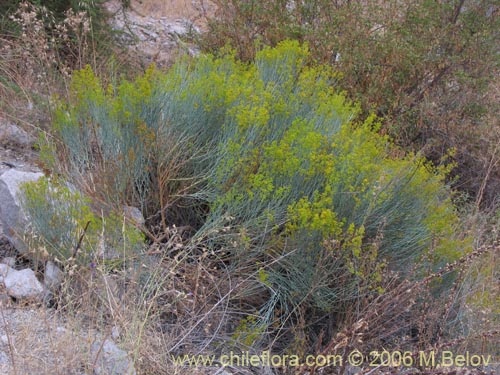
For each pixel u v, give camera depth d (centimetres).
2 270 334
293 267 380
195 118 440
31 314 310
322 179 402
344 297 382
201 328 353
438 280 407
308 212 366
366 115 674
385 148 505
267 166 398
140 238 359
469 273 423
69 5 678
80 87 457
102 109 442
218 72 507
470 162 706
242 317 375
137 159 421
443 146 701
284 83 495
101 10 714
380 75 678
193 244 374
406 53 676
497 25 701
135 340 297
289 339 380
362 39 679
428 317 383
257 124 420
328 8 708
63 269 347
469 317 397
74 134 436
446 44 711
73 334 293
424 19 697
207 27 796
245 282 373
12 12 635
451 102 715
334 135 432
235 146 403
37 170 471
